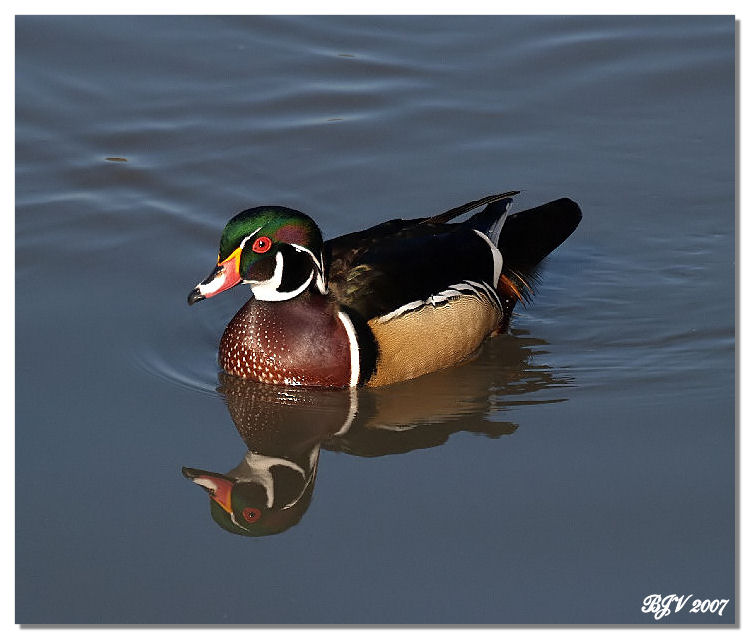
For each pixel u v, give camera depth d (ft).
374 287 36.50
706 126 49.26
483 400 36.96
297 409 36.68
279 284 36.29
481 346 39.99
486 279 39.37
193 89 51.08
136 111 49.88
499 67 52.39
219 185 46.37
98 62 52.31
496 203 41.88
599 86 51.37
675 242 44.68
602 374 38.24
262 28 54.85
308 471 33.83
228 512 32.19
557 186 46.60
